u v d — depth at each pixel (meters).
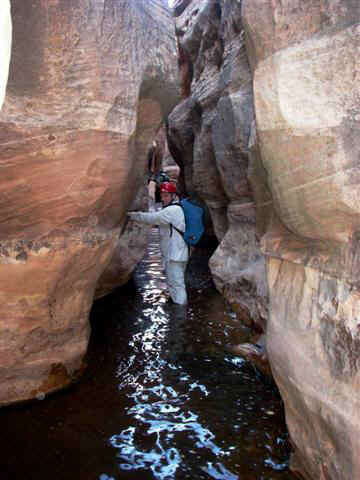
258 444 2.54
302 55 1.67
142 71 2.87
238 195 5.44
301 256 1.98
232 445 2.54
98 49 2.38
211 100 6.58
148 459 2.41
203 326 4.49
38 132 2.27
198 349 3.91
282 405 2.97
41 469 2.31
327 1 1.60
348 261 1.66
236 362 3.65
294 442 2.17
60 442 2.53
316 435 1.91
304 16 1.68
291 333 2.01
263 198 2.47
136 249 5.76
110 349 3.86
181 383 3.27
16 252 2.50
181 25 8.89
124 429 2.67
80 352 3.18
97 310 4.95
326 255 1.81
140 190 5.92
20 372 2.89
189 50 8.34
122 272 5.50
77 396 3.03
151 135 3.67
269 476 2.27
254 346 3.84
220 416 2.83
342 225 1.66
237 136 5.14
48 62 2.26
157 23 3.21
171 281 5.33
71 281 2.90
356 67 1.50
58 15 2.24
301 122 1.65
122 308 5.06
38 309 2.75
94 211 2.76
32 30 2.19
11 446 2.48
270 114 1.80
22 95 2.22
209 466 2.36
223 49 6.64
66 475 2.28
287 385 2.08
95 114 2.41
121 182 2.81
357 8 1.50
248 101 5.08
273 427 2.71
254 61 1.95
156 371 3.46
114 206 2.95
